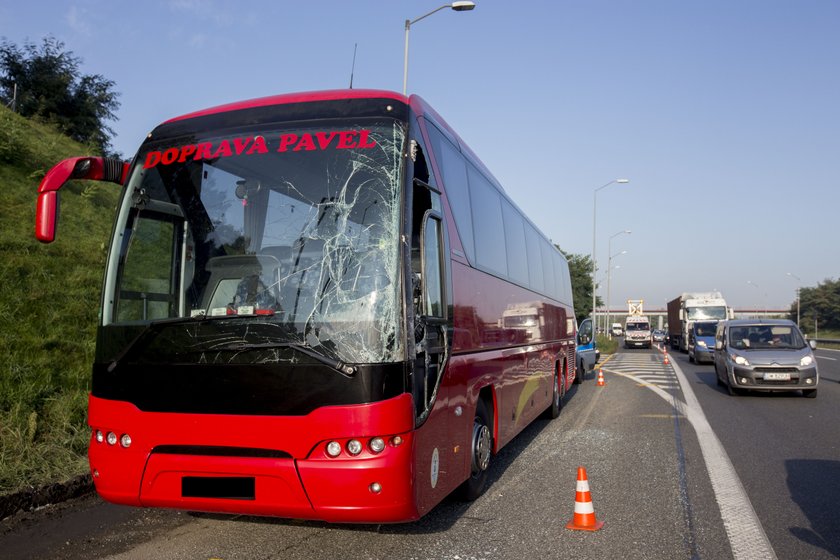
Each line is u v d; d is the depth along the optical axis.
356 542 5.01
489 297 6.88
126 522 5.44
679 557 4.73
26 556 4.66
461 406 5.51
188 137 4.93
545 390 10.70
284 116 4.88
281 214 4.51
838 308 104.38
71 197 14.80
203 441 4.23
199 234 4.62
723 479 7.06
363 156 4.57
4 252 10.56
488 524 5.52
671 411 12.74
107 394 4.49
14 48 28.30
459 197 6.12
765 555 4.75
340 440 4.03
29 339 8.66
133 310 4.61
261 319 4.25
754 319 16.94
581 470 5.50
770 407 13.28
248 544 4.93
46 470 6.18
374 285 4.23
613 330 112.31
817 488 6.67
